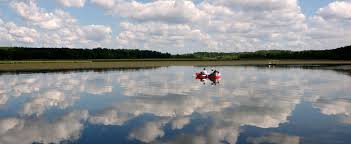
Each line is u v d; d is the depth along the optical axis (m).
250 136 15.66
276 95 30.28
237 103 25.41
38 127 17.61
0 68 78.25
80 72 66.12
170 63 126.12
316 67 89.75
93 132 16.48
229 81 46.12
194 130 16.83
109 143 14.54
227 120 19.16
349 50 170.25
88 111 22.25
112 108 23.31
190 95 30.41
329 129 17.06
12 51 158.62
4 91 33.53
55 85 39.69
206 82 44.56
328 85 39.72
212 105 24.45
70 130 16.92
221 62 141.12
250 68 87.06
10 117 20.31
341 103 25.36
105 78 50.97
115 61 139.25
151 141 14.86
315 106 23.92
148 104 25.02
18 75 56.31
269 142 14.70
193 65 109.19
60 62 117.88
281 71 71.81
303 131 16.62
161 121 18.95
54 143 14.62
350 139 15.19
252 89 35.47
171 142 14.70
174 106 23.97
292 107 23.55
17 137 15.62
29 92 32.78
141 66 98.56
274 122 18.64
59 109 23.09
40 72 64.94
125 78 51.38
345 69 78.38
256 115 20.56
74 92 32.84
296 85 39.91
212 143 14.55
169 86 38.94
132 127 17.50
